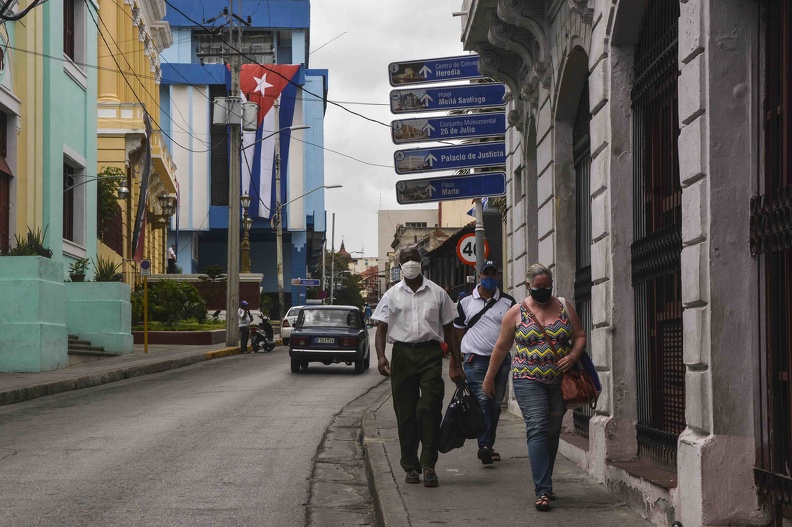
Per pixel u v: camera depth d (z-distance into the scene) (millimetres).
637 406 8367
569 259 11523
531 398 7559
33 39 26234
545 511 7316
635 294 8375
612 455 8352
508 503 7625
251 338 37062
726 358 6023
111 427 12836
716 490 5977
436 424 8414
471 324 9969
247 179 68250
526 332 7633
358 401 16938
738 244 6062
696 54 6293
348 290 122250
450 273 40156
